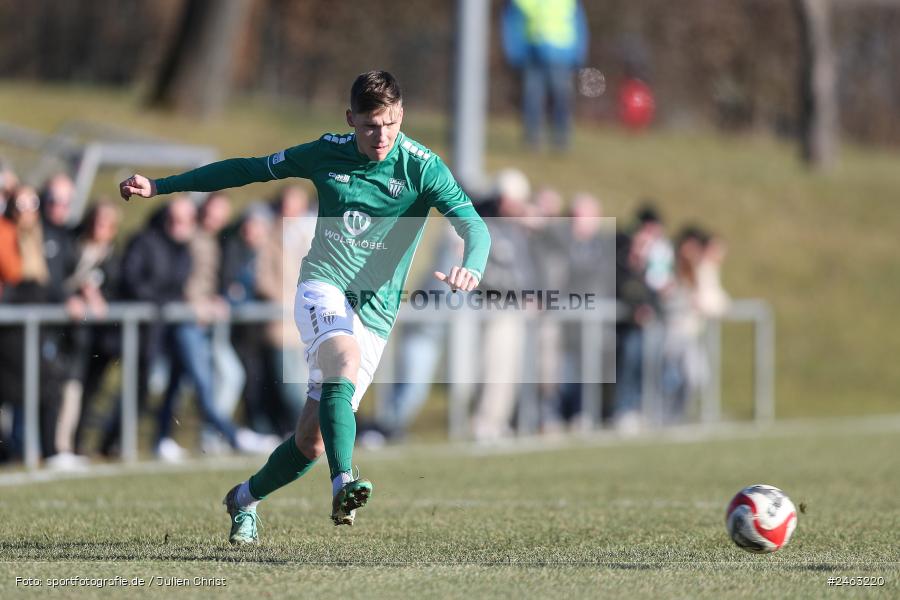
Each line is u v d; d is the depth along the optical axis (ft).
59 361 128.57
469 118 183.21
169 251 136.87
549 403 166.61
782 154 349.61
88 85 339.77
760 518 71.77
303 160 73.10
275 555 71.97
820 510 96.94
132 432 134.62
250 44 340.18
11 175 129.59
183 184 73.26
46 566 67.10
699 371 189.06
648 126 357.00
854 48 387.14
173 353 137.49
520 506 98.22
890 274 274.16
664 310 176.55
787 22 367.45
